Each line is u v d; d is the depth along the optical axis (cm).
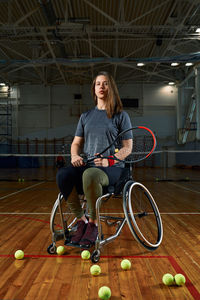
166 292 137
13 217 333
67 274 160
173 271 165
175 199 494
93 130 195
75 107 1864
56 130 1861
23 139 1856
